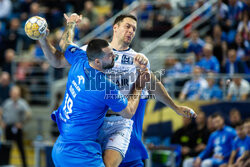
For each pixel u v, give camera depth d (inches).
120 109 191.9
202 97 431.2
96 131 199.8
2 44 617.0
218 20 521.7
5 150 449.1
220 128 382.3
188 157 397.1
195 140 400.2
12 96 482.3
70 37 219.9
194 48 504.1
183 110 225.8
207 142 397.1
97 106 191.9
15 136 463.5
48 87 572.7
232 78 426.6
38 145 403.2
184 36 555.2
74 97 194.1
